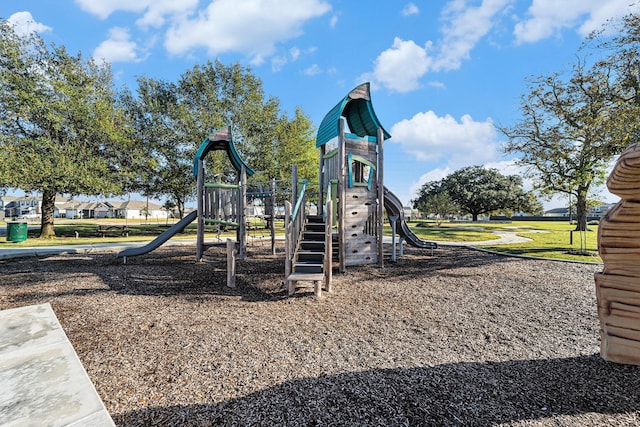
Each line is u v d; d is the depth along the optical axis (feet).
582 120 39.86
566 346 10.59
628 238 8.61
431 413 6.88
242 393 7.72
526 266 25.89
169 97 69.51
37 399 5.10
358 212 25.89
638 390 7.72
